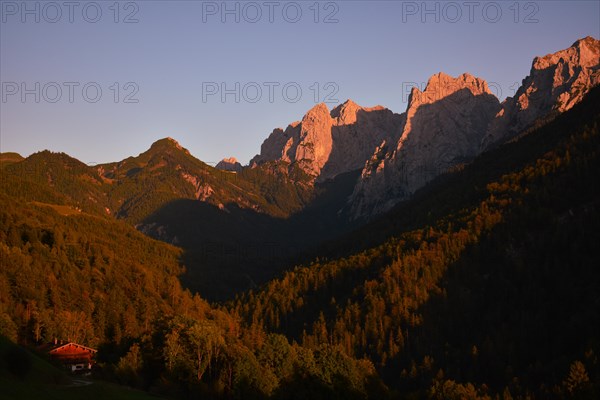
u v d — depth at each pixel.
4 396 85.19
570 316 172.25
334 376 141.50
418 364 175.38
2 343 98.06
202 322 143.25
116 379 126.38
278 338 143.12
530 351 165.75
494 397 148.00
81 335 156.88
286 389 135.38
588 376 142.38
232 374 134.50
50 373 102.69
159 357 136.00
